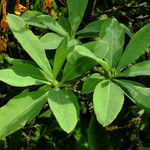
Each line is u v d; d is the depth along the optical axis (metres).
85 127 1.03
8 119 0.59
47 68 0.63
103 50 0.61
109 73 0.64
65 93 0.61
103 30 0.67
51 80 0.63
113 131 1.04
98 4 1.11
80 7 0.74
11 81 0.59
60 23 0.77
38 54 0.63
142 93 0.60
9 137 0.98
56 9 0.97
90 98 0.82
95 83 0.62
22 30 0.63
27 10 0.78
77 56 0.62
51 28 0.72
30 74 0.62
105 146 0.70
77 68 0.63
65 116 0.55
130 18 1.11
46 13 0.93
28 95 0.60
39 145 1.08
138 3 1.11
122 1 1.12
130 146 1.05
